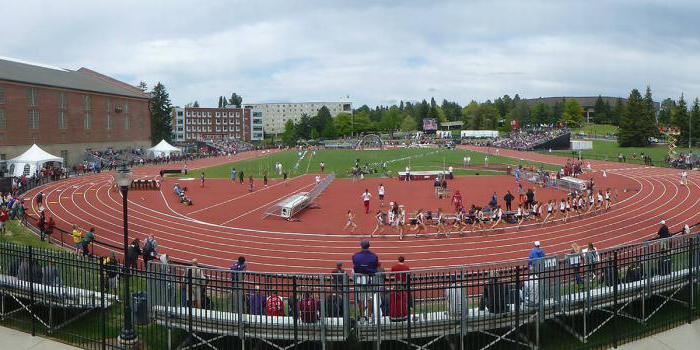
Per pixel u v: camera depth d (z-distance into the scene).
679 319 15.95
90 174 80.00
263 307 14.78
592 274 16.44
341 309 14.32
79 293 15.93
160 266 16.78
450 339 14.39
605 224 39.06
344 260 29.56
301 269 27.80
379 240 34.47
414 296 13.54
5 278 16.88
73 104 96.50
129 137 118.25
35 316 15.70
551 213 42.56
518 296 13.50
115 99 111.56
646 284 16.28
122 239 35.16
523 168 78.00
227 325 14.02
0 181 53.00
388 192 59.00
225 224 40.69
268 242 34.22
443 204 49.94
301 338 13.71
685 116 135.75
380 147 154.62
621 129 135.88
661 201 49.59
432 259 29.44
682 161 86.00
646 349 14.27
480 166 90.00
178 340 14.94
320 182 60.91
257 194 58.56
